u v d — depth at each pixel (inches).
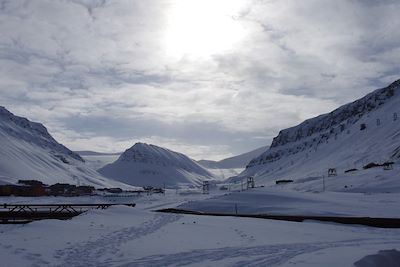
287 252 1023.0
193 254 981.8
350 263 838.5
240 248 1083.9
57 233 1189.1
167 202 5438.0
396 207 2509.8
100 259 887.7
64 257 887.1
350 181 5659.5
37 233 1167.6
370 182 5123.0
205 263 877.2
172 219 1787.6
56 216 2161.7
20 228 1284.4
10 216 2130.9
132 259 903.1
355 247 1101.7
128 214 1878.7
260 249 1071.6
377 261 874.8
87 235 1190.3
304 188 6131.9
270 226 1627.7
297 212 2389.3
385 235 1453.0
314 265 836.0
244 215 2222.0
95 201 6491.1
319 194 3688.5
